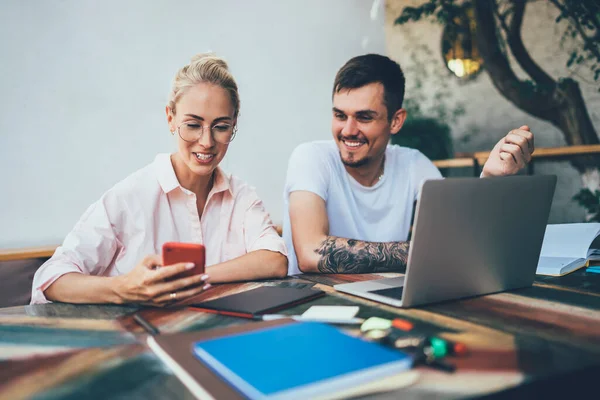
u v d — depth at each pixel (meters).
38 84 2.29
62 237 2.37
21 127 2.26
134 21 2.50
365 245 1.44
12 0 2.23
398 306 0.93
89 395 0.56
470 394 0.52
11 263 1.99
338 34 3.10
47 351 0.72
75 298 1.04
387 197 2.01
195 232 1.50
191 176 1.46
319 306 0.93
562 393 0.58
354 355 0.61
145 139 2.56
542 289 1.06
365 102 1.84
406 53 3.25
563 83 3.23
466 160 3.15
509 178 0.94
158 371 0.63
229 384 0.55
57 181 2.35
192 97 1.29
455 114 3.29
